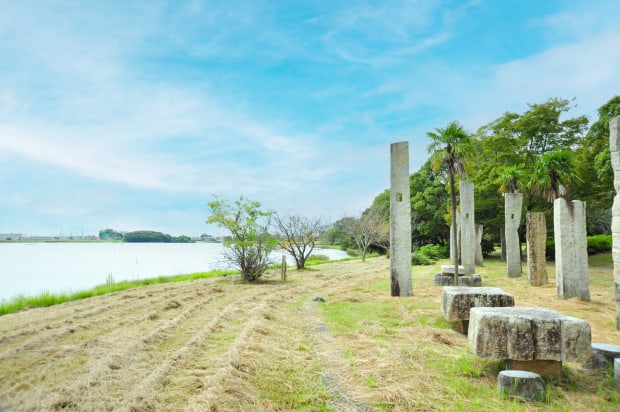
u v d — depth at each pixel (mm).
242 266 18188
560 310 10398
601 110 24125
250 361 5930
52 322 8750
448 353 6457
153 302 11539
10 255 41125
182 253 50125
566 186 22531
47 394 4734
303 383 5234
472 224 20141
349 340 7379
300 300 12547
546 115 28594
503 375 4789
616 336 7719
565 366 5586
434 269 24766
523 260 29875
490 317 5270
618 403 4516
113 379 5215
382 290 15000
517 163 29172
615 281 8484
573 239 12383
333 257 45531
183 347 6688
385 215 42500
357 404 4590
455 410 4352
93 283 18906
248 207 18328
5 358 6082
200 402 4430
